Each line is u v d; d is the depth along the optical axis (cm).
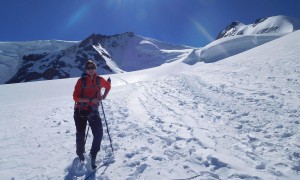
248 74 1855
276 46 3172
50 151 702
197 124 811
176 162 534
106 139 759
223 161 504
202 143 623
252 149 566
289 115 788
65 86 4522
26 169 584
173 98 1390
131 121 952
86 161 577
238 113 894
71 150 691
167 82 2239
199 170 489
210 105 1082
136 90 2000
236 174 457
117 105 1370
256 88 1312
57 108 1612
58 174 543
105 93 618
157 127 827
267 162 500
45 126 1060
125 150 636
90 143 734
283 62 2034
